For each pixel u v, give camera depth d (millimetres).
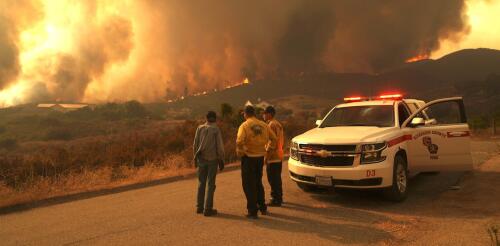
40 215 6844
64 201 8008
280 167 6902
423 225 5477
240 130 6172
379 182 6484
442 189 7801
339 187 6625
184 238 5203
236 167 11984
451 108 8141
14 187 9422
